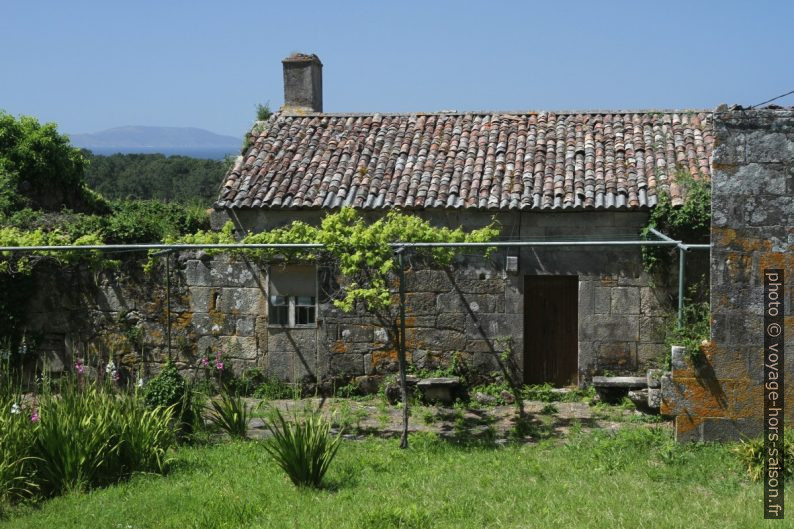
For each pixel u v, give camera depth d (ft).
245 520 27.68
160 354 51.01
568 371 50.67
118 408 34.81
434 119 61.05
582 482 30.53
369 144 58.29
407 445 38.14
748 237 32.76
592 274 49.42
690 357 33.73
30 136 65.26
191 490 31.14
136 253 50.78
